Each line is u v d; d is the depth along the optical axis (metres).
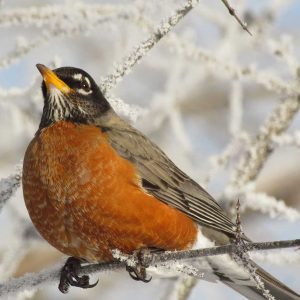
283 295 11.10
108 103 11.54
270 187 15.42
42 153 10.73
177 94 15.80
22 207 13.77
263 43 15.13
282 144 12.73
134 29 14.49
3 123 15.93
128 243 10.60
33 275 10.74
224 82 17.09
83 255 10.79
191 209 11.26
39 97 13.08
